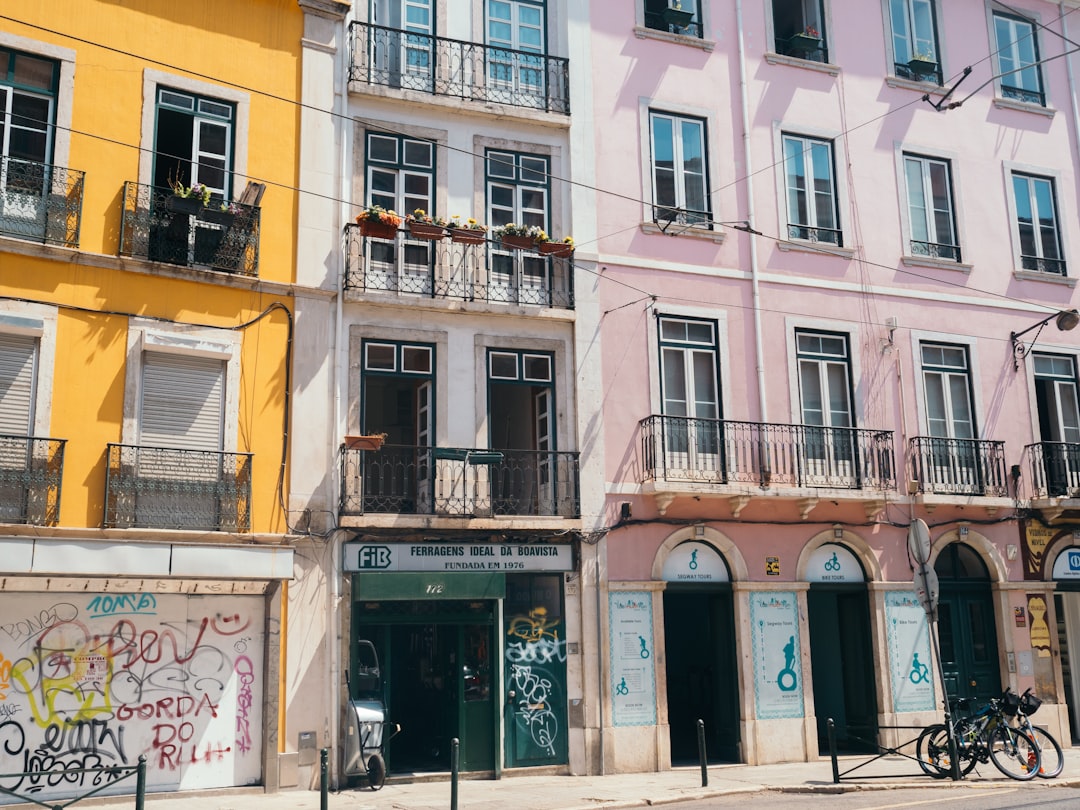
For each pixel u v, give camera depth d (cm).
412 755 1405
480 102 1512
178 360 1284
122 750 1173
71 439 1201
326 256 1390
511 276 1498
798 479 1562
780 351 1617
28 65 1262
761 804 1119
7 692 1124
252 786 1230
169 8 1348
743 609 1514
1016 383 1756
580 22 1611
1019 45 1903
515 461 1469
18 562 1109
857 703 1608
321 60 1438
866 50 1781
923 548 1295
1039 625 1680
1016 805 1067
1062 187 1870
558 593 1438
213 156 1355
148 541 1179
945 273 1748
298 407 1335
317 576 1306
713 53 1683
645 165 1602
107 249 1259
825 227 1697
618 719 1426
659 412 1533
